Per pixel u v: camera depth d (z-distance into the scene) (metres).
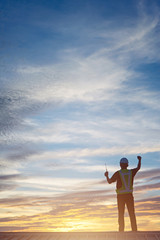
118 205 7.00
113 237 5.18
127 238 5.13
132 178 7.09
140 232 5.25
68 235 5.25
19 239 5.12
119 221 6.94
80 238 5.16
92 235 5.23
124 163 7.18
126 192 6.96
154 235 5.17
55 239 5.13
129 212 6.94
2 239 5.13
